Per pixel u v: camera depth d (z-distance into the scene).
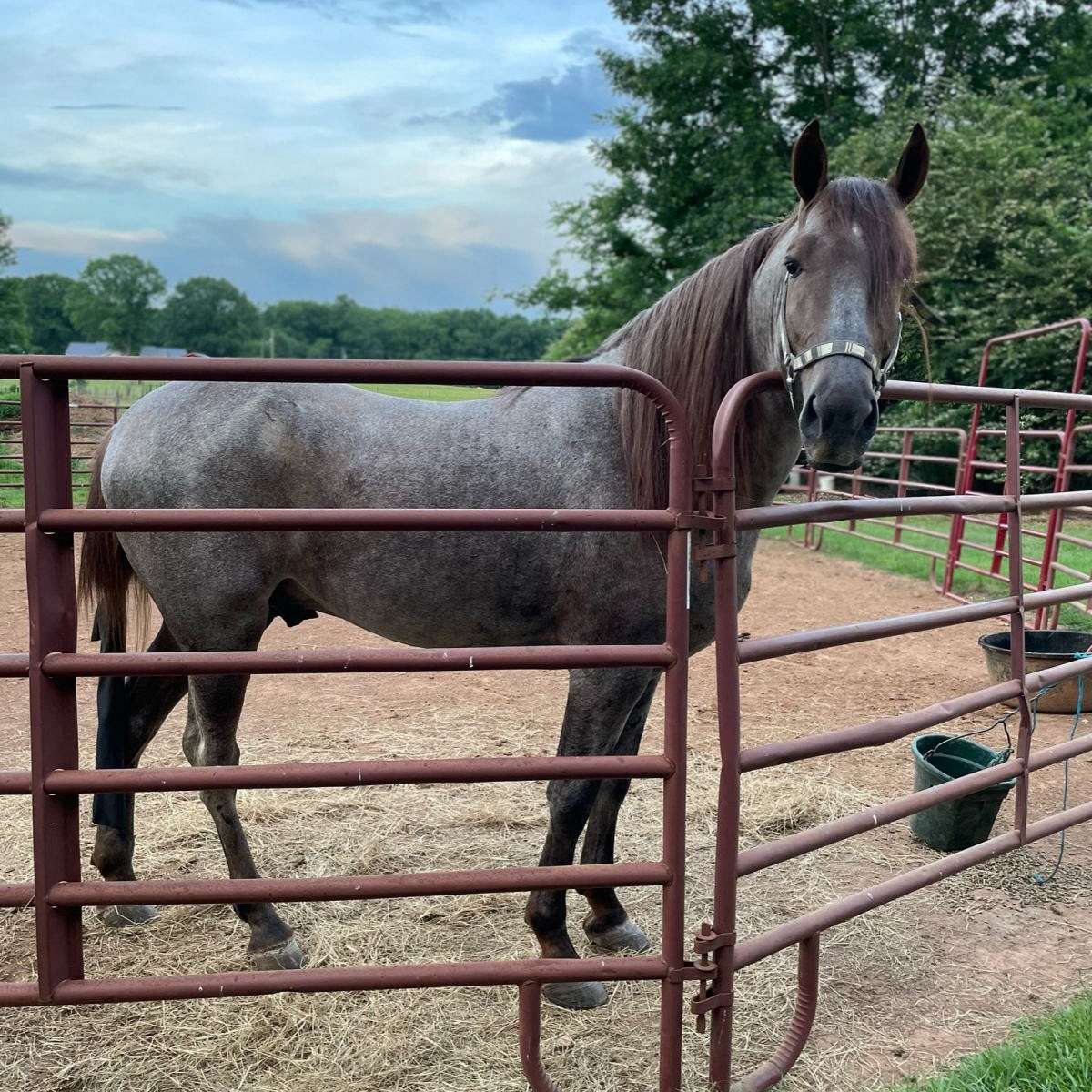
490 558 2.52
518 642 2.70
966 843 3.40
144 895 1.82
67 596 1.85
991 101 16.31
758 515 2.03
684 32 20.36
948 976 2.63
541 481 2.53
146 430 2.67
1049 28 19.27
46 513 1.76
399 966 1.91
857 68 20.08
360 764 1.83
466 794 3.88
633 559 2.40
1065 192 14.55
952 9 19.25
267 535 2.58
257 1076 2.14
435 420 2.64
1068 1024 2.24
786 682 5.72
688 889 3.12
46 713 1.80
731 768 1.98
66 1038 2.25
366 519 1.81
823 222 2.09
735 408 1.96
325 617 7.56
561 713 5.00
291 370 1.75
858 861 3.35
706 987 2.01
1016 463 2.76
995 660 5.19
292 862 3.24
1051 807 3.88
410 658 1.83
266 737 4.54
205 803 2.67
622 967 1.96
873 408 2.00
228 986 1.85
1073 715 5.07
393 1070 2.16
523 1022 1.96
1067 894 3.13
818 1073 2.20
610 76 20.66
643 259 21.12
